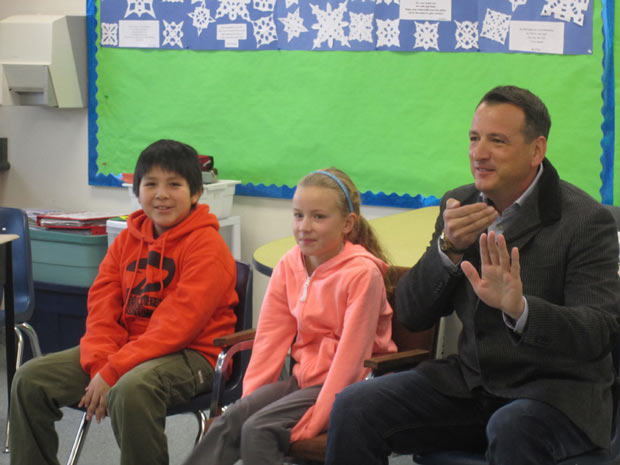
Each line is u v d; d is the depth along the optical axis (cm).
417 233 292
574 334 168
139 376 220
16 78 411
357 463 183
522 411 171
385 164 375
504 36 347
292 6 382
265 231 405
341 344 204
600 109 337
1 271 292
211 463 200
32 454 233
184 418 332
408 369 211
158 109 415
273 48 388
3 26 413
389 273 219
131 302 247
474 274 170
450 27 355
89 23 422
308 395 204
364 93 374
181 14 404
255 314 411
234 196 409
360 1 369
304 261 220
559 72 341
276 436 194
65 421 327
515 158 178
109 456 295
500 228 187
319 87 382
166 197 245
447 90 360
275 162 396
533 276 180
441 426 186
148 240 249
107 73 422
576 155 343
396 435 184
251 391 216
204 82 404
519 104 178
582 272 175
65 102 416
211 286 238
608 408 178
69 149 441
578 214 179
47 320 388
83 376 238
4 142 452
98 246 378
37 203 454
